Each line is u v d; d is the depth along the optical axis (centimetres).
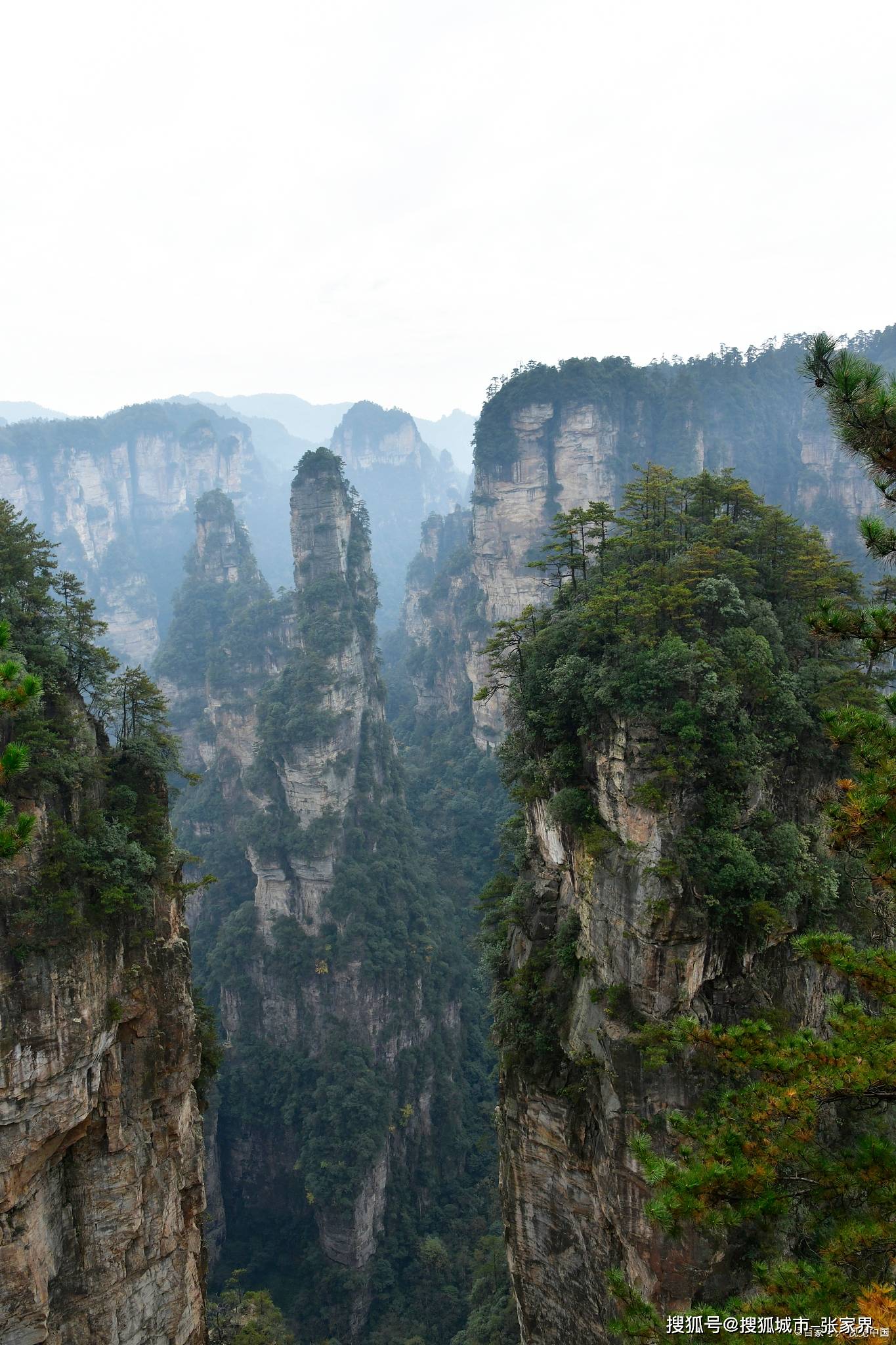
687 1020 1706
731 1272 2573
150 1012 3238
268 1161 7819
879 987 1473
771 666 3188
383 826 9294
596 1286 3122
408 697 16250
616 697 3072
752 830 2944
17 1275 2644
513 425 12588
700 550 3447
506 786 4191
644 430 13325
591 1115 3086
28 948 2706
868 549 1423
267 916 8831
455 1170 7781
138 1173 3145
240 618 12025
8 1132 2655
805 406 13938
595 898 3089
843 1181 1316
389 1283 6775
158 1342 3200
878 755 1528
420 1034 8181
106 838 3095
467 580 14025
